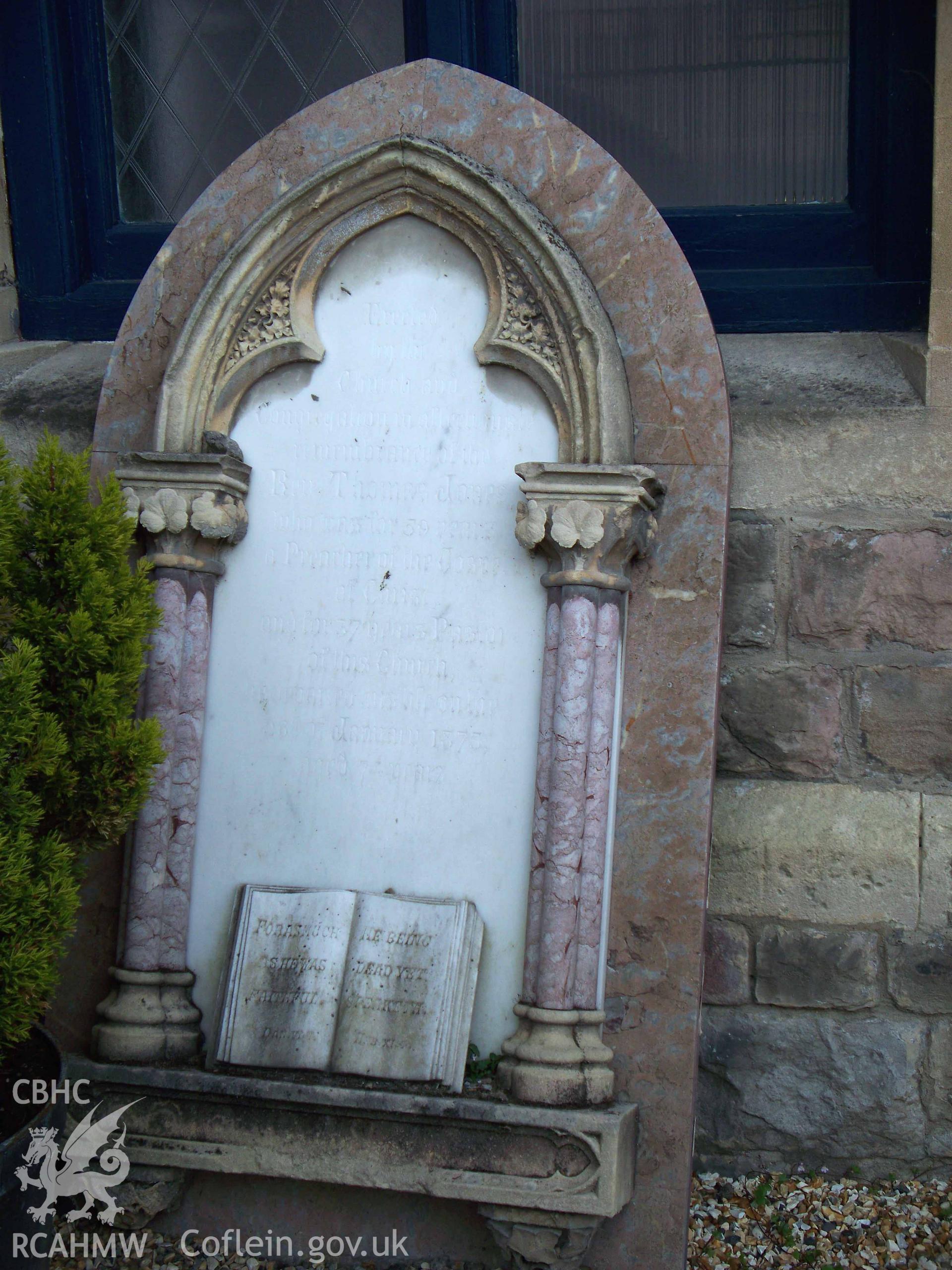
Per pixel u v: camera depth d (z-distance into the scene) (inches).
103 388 137.6
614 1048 119.8
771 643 134.8
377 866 127.2
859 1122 130.7
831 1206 126.5
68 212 166.4
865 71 149.4
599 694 121.0
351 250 134.3
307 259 133.3
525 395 129.2
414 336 132.6
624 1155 114.2
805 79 153.9
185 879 128.6
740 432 135.8
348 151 133.7
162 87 166.9
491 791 125.7
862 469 133.6
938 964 130.3
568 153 128.8
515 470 125.6
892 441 133.0
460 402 130.8
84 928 130.1
